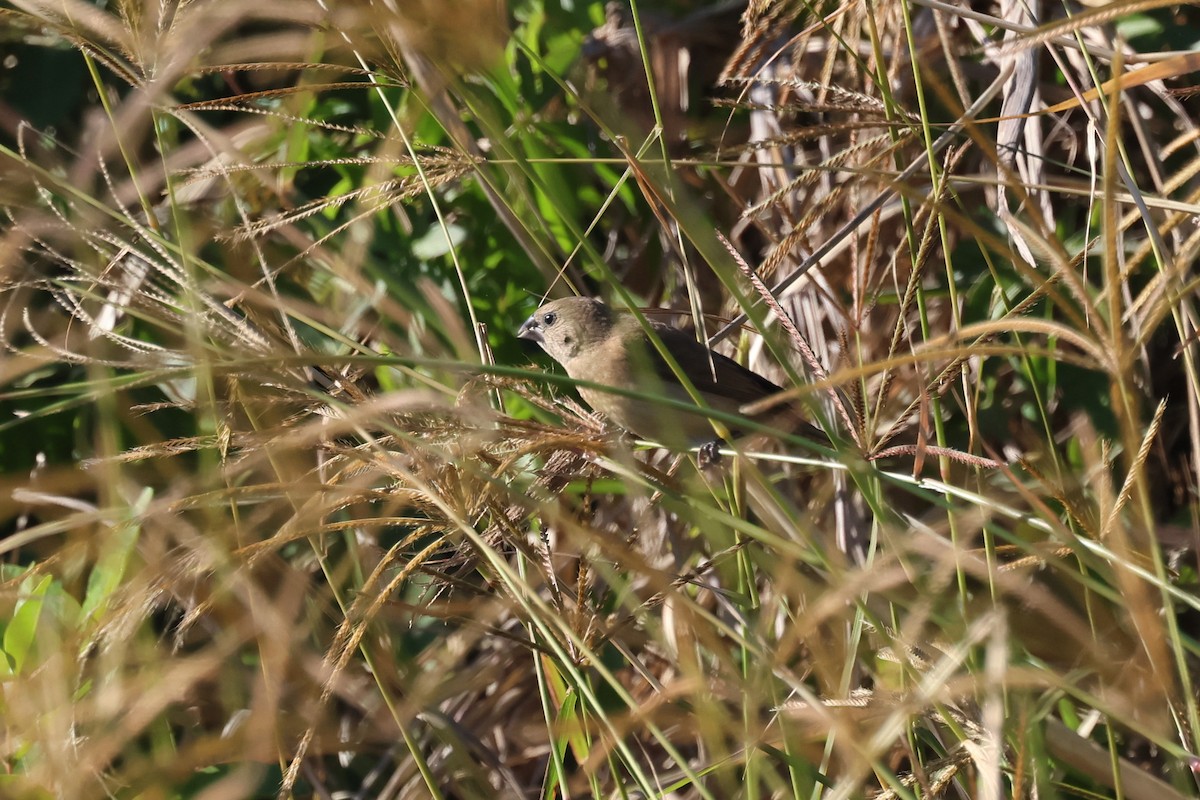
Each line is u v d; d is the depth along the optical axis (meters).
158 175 4.12
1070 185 5.25
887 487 5.55
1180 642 3.11
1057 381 5.41
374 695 4.39
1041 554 3.14
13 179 3.70
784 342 5.87
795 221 5.47
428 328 5.58
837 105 4.09
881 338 5.80
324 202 3.98
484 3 2.79
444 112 3.96
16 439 5.75
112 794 3.17
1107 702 2.99
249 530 3.28
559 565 4.49
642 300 6.38
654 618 3.74
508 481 3.50
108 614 3.16
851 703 3.06
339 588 4.03
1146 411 5.34
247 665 4.22
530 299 6.39
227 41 3.85
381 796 4.86
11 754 3.34
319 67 3.57
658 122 3.65
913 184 5.54
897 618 3.67
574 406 4.30
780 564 3.31
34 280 3.78
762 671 3.36
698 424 5.71
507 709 5.45
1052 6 5.66
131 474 4.46
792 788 3.67
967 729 3.06
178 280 3.48
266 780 4.45
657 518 5.23
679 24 6.46
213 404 3.12
